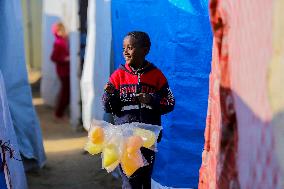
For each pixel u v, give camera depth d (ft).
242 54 3.92
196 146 13.12
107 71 18.63
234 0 4.13
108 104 11.53
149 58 14.05
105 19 18.42
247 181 3.89
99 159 19.27
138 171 11.75
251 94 3.71
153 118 11.59
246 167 3.92
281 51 3.10
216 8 4.67
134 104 11.45
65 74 25.52
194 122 13.01
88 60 20.84
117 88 11.49
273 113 3.27
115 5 16.29
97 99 20.24
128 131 10.76
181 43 12.64
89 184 16.74
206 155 6.41
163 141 13.57
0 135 10.94
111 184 16.67
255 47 3.57
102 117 19.97
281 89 3.13
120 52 16.35
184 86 12.88
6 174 10.58
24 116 17.11
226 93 4.47
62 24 25.30
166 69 13.12
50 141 22.08
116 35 16.46
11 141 12.85
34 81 34.14
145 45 11.26
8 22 15.89
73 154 20.06
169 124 13.29
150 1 13.85
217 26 4.70
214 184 5.59
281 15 3.09
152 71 11.51
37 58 35.76
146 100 11.05
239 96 4.06
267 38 3.31
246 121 3.88
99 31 19.30
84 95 21.35
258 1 3.49
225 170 4.66
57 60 25.38
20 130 17.04
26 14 34.58
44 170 18.07
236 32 4.09
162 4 13.17
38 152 17.75
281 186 3.20
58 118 26.23
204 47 12.47
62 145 21.40
